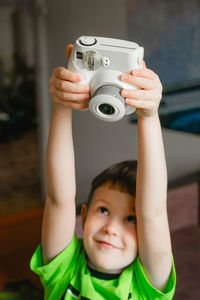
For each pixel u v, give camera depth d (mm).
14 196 4219
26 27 7461
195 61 2393
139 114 743
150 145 760
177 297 1609
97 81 696
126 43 715
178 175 2736
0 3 4363
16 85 7102
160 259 862
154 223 825
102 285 878
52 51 3797
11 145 5926
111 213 892
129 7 2840
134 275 909
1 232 3340
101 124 3340
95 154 3479
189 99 2486
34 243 3143
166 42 2580
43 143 4062
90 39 717
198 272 1771
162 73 2658
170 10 2510
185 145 2631
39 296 2293
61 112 812
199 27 2314
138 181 803
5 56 7297
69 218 920
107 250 864
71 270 925
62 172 860
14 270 2693
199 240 2021
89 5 3240
